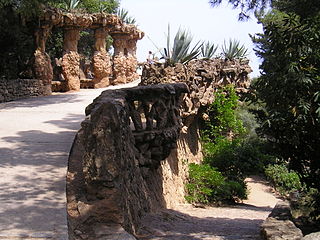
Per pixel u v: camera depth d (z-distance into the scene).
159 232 6.10
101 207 5.01
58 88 21.30
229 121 16.36
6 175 6.20
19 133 9.38
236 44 19.58
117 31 25.08
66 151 7.71
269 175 17.86
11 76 18.09
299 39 6.70
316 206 8.11
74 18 20.48
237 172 14.98
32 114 12.33
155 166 8.13
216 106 16.27
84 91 21.38
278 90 6.73
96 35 23.20
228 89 16.73
